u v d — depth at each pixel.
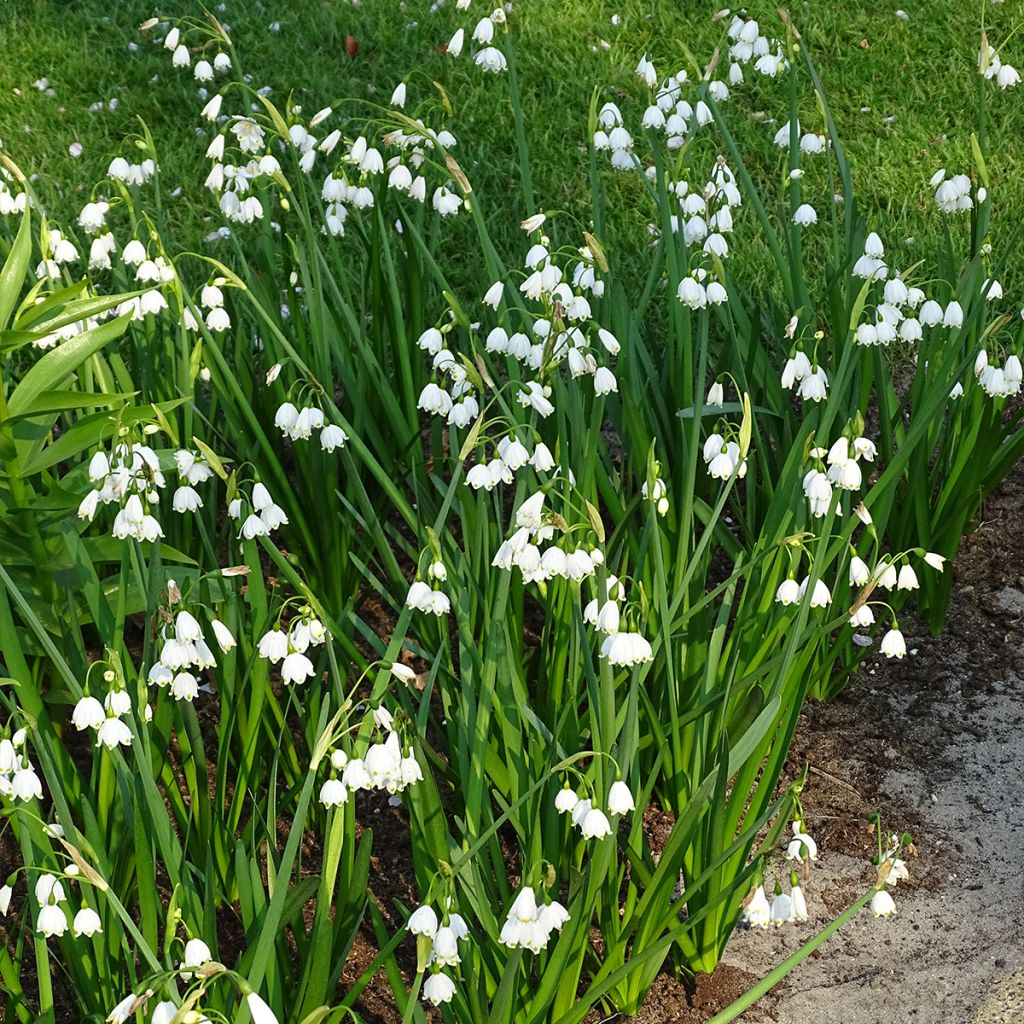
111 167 1.42
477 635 1.15
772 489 1.34
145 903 0.96
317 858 1.19
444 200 1.38
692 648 1.14
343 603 1.41
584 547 0.93
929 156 2.22
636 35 2.59
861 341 1.22
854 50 2.51
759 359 1.41
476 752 0.98
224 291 1.44
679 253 1.35
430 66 2.49
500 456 1.05
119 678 0.89
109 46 2.58
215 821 1.09
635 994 1.06
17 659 1.00
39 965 0.90
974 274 1.33
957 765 1.29
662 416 1.36
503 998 0.88
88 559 1.04
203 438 1.40
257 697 1.09
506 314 1.26
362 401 1.38
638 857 0.99
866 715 1.34
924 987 1.09
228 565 1.39
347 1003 0.92
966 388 1.37
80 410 1.37
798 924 1.15
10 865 1.17
